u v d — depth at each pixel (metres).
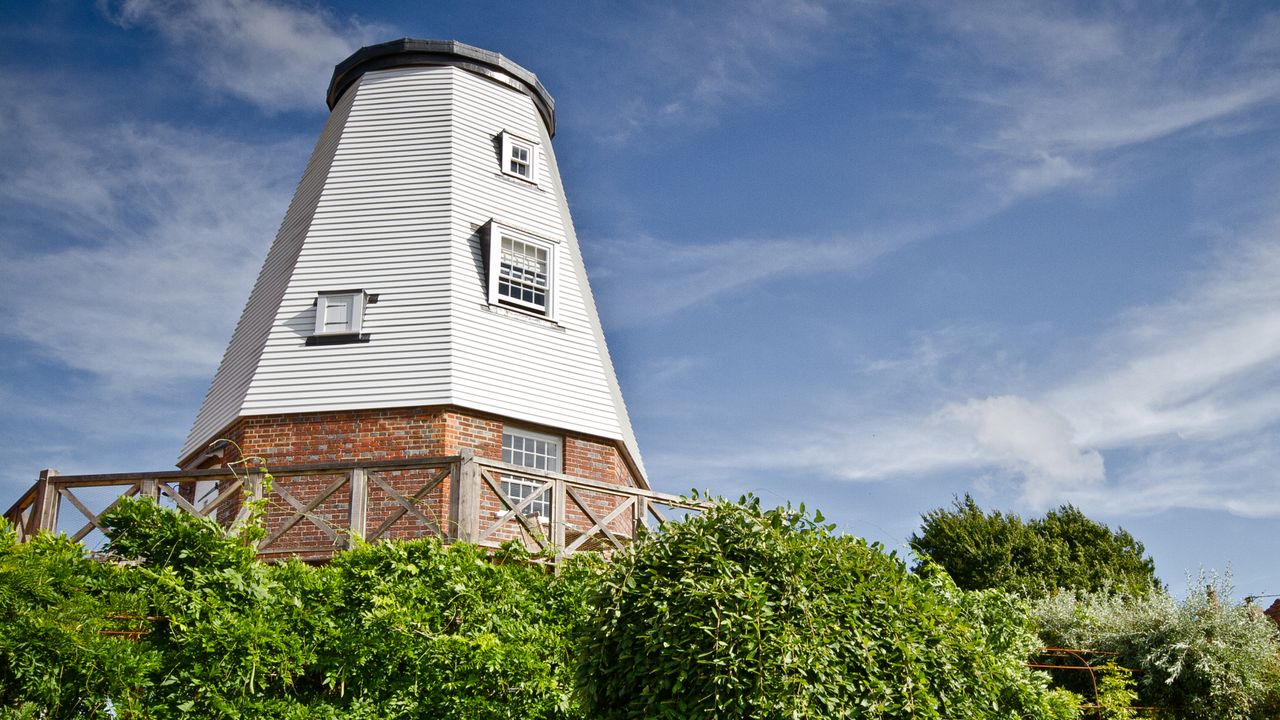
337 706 8.58
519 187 17.73
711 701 6.36
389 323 15.41
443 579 9.30
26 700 7.25
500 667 8.86
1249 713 14.36
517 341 15.95
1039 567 26.88
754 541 6.96
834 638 6.57
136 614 8.11
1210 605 15.07
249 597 8.54
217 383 16.88
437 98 17.88
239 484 10.77
